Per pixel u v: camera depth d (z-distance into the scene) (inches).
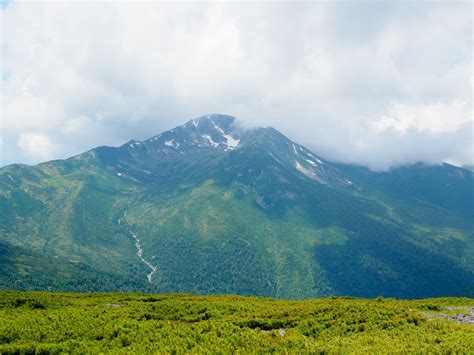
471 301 2340.1
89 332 1370.6
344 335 1419.8
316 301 2349.9
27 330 1378.0
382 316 1612.9
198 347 1178.0
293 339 1284.4
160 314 1817.2
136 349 1171.3
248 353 1124.5
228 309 1935.3
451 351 1101.7
